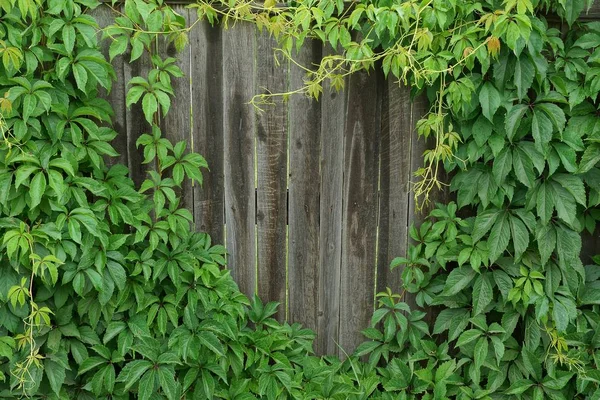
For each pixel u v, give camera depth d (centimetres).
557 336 263
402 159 278
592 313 272
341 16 259
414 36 239
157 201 255
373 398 273
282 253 285
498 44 230
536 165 250
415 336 282
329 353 296
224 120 269
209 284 261
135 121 265
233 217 279
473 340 277
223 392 267
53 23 227
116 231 262
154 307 255
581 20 260
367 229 285
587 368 271
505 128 249
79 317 254
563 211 254
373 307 293
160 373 248
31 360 227
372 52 249
